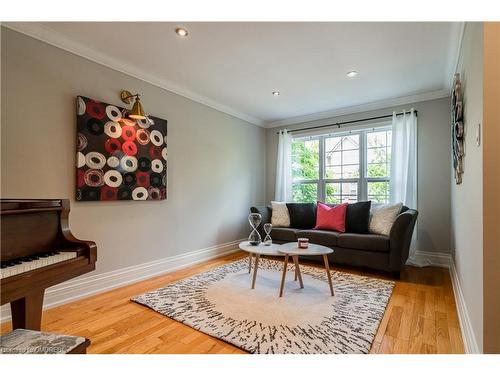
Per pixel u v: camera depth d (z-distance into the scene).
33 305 1.44
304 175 4.73
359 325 1.86
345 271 3.20
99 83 2.55
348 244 3.22
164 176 3.13
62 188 2.28
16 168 2.02
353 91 3.50
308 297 2.36
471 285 1.58
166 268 3.17
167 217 3.21
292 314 2.02
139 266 2.88
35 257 1.33
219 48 2.44
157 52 2.51
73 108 2.36
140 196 2.86
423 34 2.21
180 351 1.57
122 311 2.11
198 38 2.28
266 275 2.99
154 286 2.67
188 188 3.51
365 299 2.32
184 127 3.46
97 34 2.22
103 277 2.55
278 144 4.89
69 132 2.33
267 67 2.82
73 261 1.45
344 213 3.68
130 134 2.78
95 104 2.49
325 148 4.53
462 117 2.11
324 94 3.61
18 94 2.04
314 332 1.76
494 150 1.22
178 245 3.35
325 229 3.70
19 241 1.34
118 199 2.66
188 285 2.66
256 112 4.43
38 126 2.14
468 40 1.77
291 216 4.11
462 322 1.81
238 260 3.71
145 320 1.95
